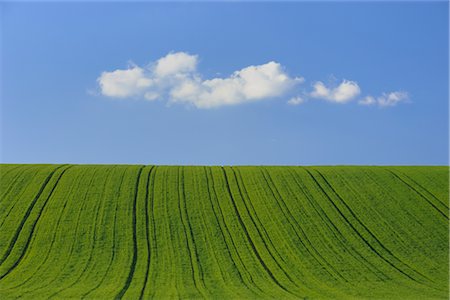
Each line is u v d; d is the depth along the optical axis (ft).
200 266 122.42
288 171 182.09
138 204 153.99
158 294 101.71
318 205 155.53
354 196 161.27
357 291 107.96
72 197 156.25
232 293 104.01
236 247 133.18
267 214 150.61
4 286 107.34
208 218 147.84
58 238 134.62
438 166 191.01
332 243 136.05
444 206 155.02
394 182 171.12
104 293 101.91
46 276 114.42
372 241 137.18
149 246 132.57
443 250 133.18
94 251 129.08
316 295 104.27
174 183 169.27
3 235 134.92
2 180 166.81
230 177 175.73
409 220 147.84
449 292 107.86
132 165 189.16
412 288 110.63
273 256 128.98
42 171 176.24
